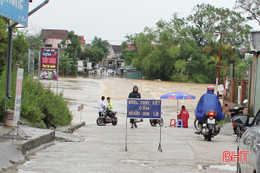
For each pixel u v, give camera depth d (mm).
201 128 11672
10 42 9641
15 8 8430
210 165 7230
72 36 89250
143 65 78000
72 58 79312
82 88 47250
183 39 76625
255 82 18281
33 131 9633
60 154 7828
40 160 6988
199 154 8469
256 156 4109
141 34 80875
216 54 57938
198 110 11820
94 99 36969
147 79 83375
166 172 6453
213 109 11508
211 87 11828
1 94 10758
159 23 78688
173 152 8727
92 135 12891
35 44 55469
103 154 8109
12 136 7938
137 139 11664
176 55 74438
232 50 57375
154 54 76500
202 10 78562
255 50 17984
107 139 11523
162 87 56719
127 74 87688
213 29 73562
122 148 9250
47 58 21281
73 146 9258
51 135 9828
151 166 6977
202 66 76562
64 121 15234
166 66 78000
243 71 28312
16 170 5996
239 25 74125
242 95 20859
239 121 6125
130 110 9117
